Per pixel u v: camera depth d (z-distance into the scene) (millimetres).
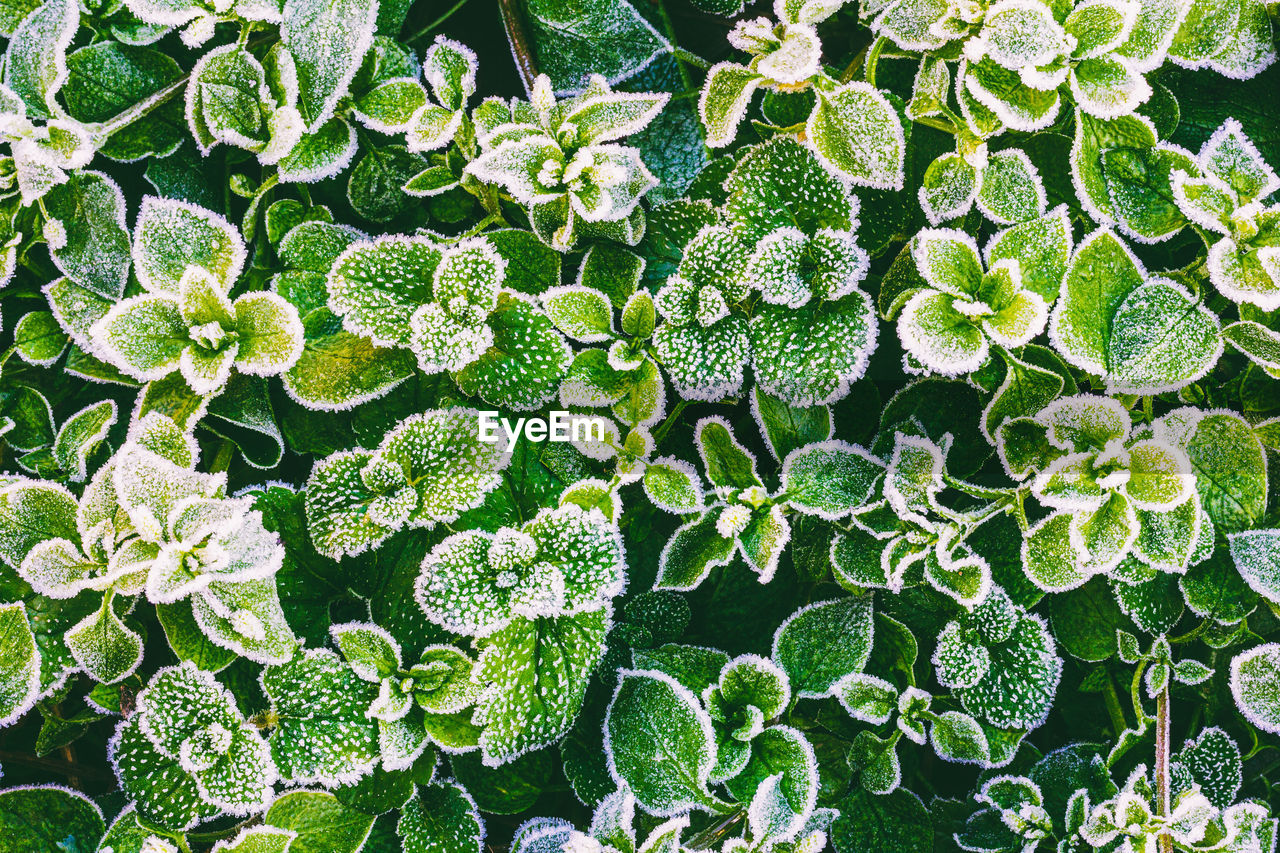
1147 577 434
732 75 433
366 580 432
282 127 427
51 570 415
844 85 428
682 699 427
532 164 425
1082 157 425
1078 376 433
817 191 431
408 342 423
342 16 428
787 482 433
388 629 429
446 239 436
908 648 442
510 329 427
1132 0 415
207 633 416
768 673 435
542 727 421
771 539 430
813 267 427
